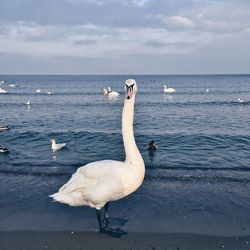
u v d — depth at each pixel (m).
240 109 48.50
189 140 23.09
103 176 8.41
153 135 25.52
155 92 96.31
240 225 9.66
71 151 20.47
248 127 30.42
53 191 12.65
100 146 21.75
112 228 9.41
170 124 32.91
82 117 40.50
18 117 41.47
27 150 21.09
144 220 9.96
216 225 9.66
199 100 66.69
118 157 18.69
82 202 8.86
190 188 12.80
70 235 9.12
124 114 8.52
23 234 9.23
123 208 10.81
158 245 8.59
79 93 94.56
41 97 80.31
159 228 9.46
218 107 52.03
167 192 12.31
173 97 76.31
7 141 24.34
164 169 15.71
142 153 19.41
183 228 9.47
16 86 143.38
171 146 21.33
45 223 9.86
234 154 18.78
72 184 8.68
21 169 16.09
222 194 12.16
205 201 11.47
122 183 8.34
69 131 28.42
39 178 14.43
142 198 11.67
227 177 14.18
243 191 12.48
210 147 20.78
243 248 8.42
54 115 43.25
